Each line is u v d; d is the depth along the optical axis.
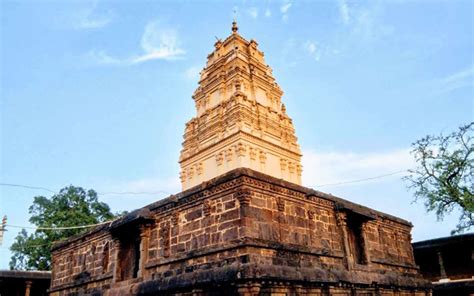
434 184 21.50
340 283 12.78
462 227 21.36
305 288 11.45
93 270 16.80
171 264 12.70
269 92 26.42
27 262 34.34
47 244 34.03
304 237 12.69
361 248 15.53
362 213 15.47
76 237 18.75
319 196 13.98
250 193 11.26
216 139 23.98
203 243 11.83
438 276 25.42
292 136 26.27
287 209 12.48
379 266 16.22
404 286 16.64
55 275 19.95
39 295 24.91
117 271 14.86
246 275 9.65
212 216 11.83
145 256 13.71
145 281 13.05
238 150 22.22
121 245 15.30
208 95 26.19
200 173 24.48
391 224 18.47
